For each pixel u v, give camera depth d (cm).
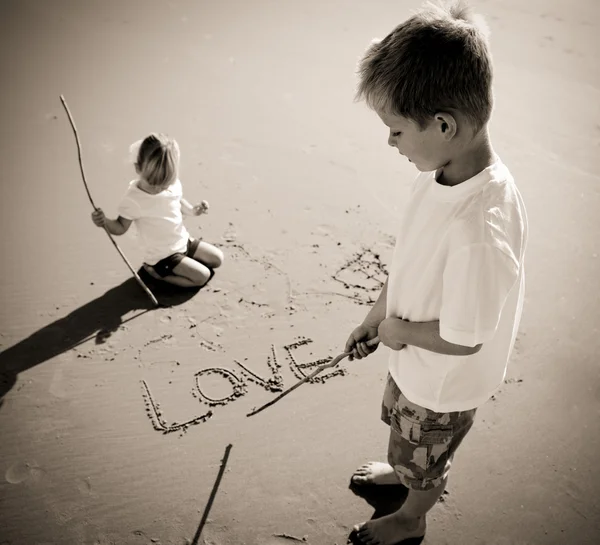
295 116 582
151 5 805
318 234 434
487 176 162
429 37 151
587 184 501
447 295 163
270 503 270
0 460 282
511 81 655
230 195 469
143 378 325
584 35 768
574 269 411
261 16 795
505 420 309
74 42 694
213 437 297
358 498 273
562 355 346
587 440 300
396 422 213
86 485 274
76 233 423
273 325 361
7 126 536
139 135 535
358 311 372
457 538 259
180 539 255
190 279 379
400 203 470
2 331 348
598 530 263
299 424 305
